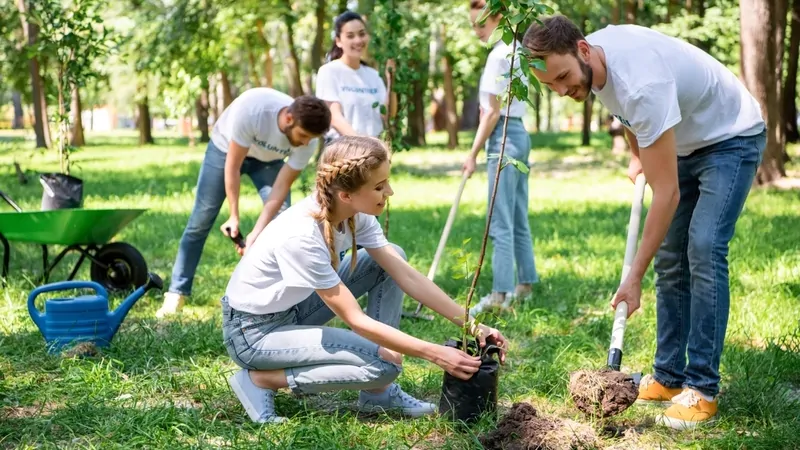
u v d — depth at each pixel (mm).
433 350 3293
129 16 18406
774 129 13219
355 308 3281
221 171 5465
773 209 10539
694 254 3461
